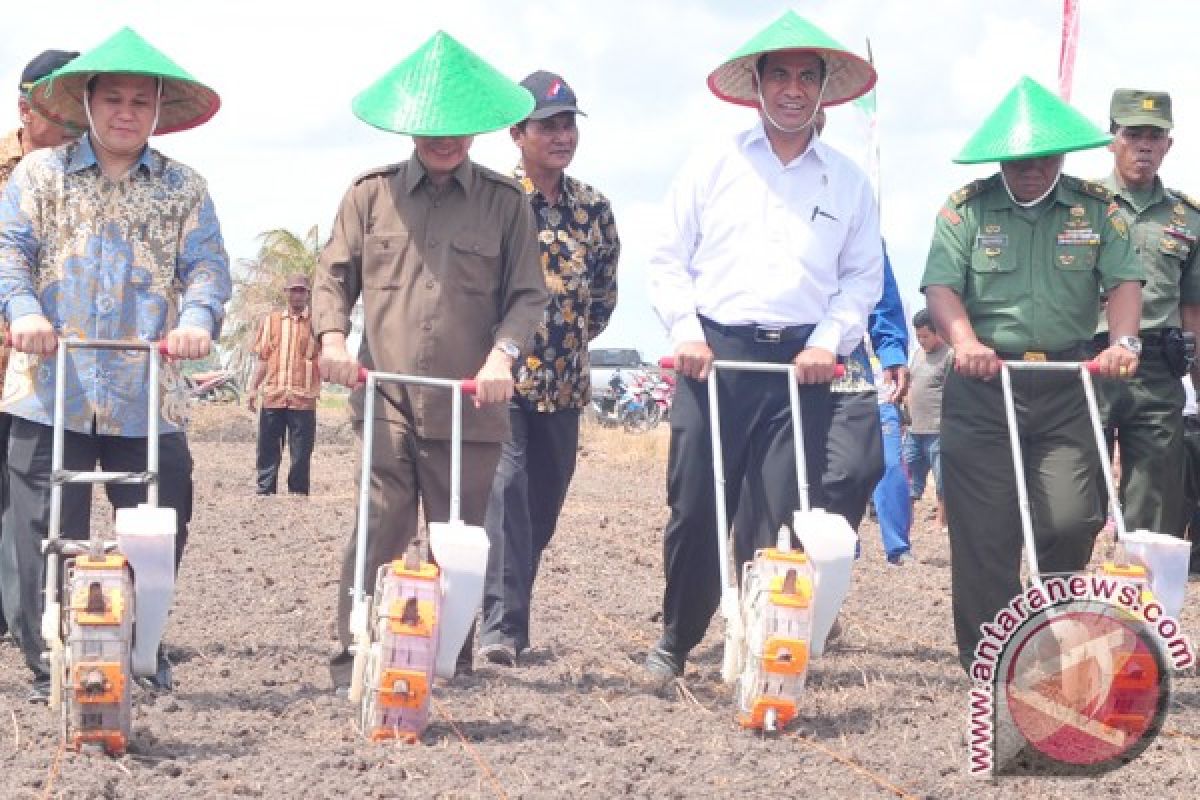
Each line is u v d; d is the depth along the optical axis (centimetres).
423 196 649
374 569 657
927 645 840
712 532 679
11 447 636
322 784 522
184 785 520
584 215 797
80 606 538
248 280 4225
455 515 598
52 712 614
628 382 4372
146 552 548
